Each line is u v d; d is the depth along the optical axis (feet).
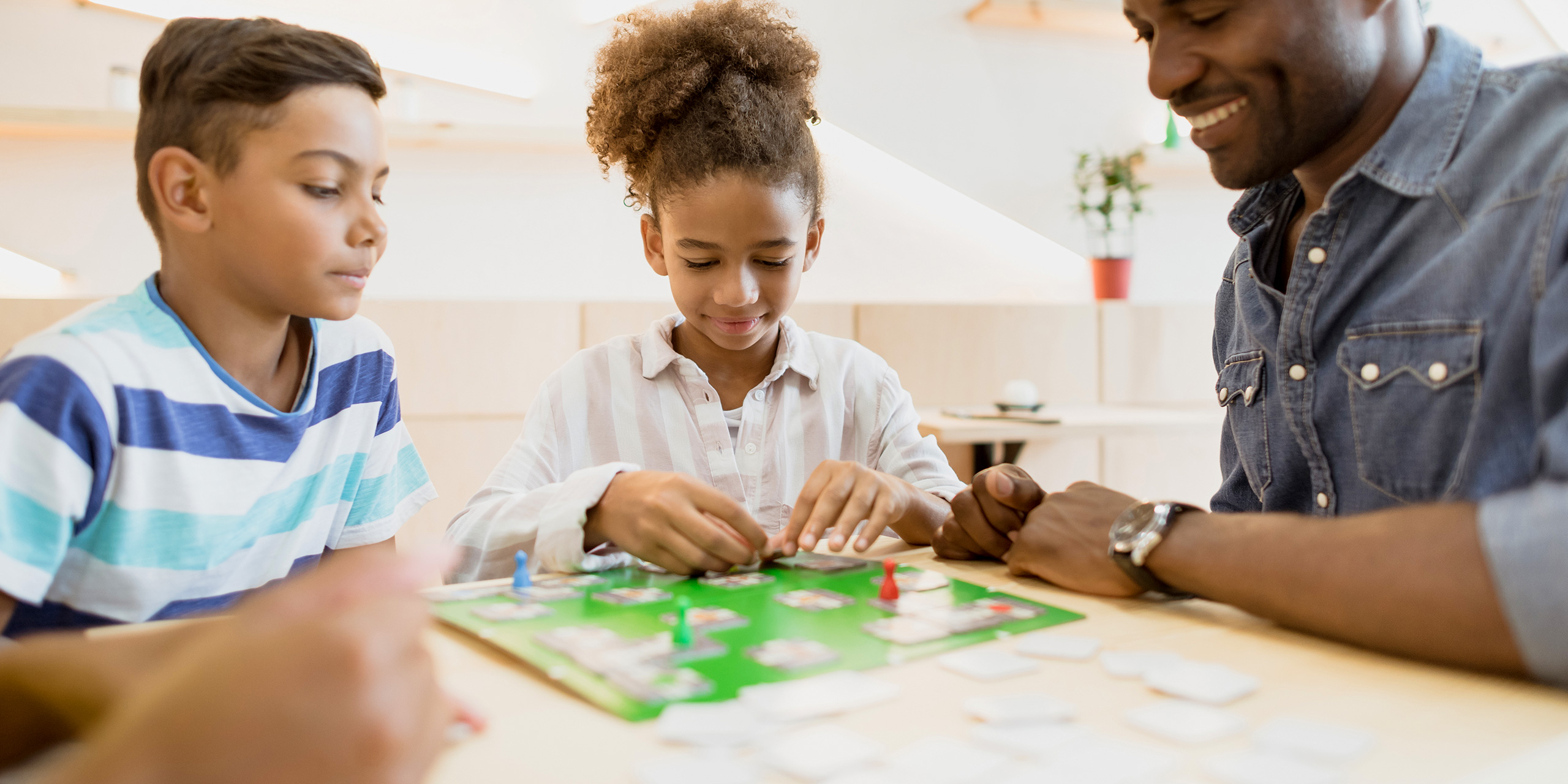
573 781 0.97
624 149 3.35
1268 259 2.30
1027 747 1.02
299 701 0.81
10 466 1.86
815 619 1.56
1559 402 1.41
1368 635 1.36
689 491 2.11
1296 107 1.79
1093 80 8.82
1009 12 8.35
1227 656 1.38
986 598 1.71
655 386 3.43
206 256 2.22
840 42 8.30
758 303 3.09
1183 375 8.43
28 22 6.63
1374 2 1.76
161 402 2.15
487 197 7.68
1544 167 1.66
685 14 3.36
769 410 3.44
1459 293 1.77
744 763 0.99
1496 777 0.97
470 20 7.56
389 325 6.70
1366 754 1.02
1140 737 1.07
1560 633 1.17
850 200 8.50
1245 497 2.44
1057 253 8.93
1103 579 1.78
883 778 0.95
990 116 8.66
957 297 8.77
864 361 3.69
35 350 2.01
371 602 0.90
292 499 2.52
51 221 6.75
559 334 7.04
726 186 2.87
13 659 1.05
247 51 2.10
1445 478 1.82
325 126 2.16
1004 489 2.09
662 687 1.22
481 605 1.65
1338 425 2.02
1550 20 8.86
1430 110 1.91
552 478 3.28
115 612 2.17
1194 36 1.78
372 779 0.83
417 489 3.10
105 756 0.79
